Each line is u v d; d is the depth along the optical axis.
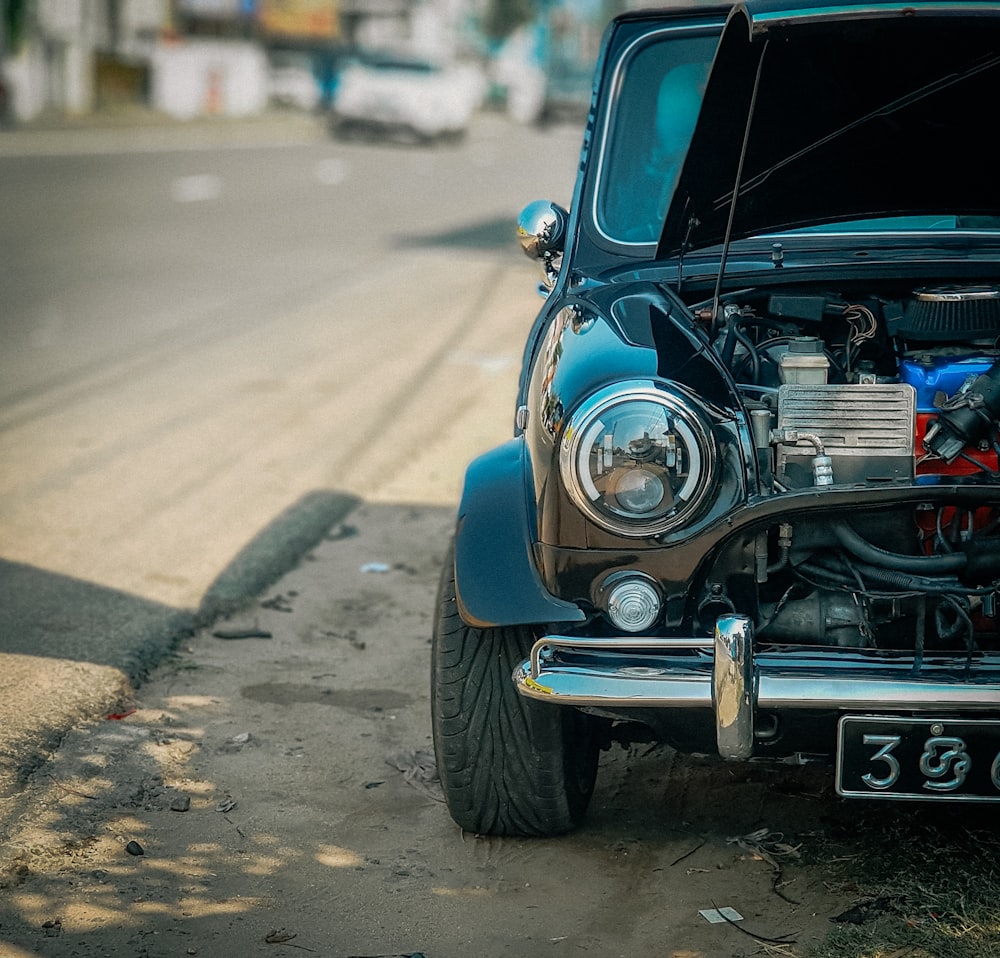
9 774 3.47
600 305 3.19
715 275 3.48
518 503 2.98
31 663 4.14
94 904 2.94
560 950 2.78
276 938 2.82
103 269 12.45
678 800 3.42
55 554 5.19
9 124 30.06
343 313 10.61
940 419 2.85
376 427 7.21
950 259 3.50
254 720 3.89
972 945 2.71
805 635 2.81
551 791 3.08
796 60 3.00
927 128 3.26
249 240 14.71
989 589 2.71
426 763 3.62
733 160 3.23
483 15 62.69
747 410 2.85
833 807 3.35
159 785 3.49
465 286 11.96
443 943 2.81
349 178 21.89
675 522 2.70
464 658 3.03
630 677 2.65
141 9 41.62
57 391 7.91
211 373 8.46
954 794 2.67
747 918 2.88
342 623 4.66
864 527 2.79
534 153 30.11
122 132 30.69
